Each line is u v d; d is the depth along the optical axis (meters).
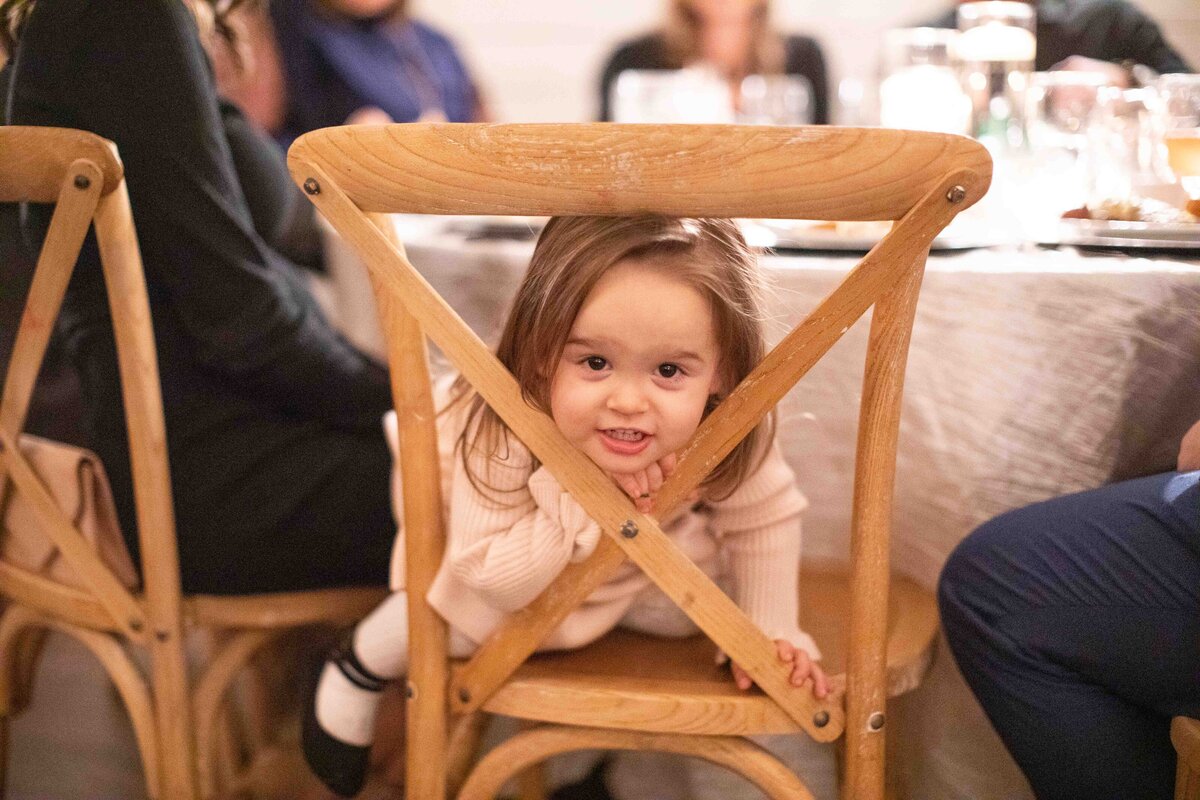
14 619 1.10
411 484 0.82
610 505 0.77
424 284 0.74
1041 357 0.98
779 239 1.06
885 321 0.71
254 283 1.03
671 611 0.93
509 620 0.83
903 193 0.65
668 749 0.85
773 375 0.73
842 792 0.85
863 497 0.77
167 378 1.05
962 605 0.94
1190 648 0.85
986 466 1.01
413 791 0.87
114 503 1.06
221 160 1.02
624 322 0.73
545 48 3.25
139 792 1.44
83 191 0.86
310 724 1.03
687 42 2.73
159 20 0.97
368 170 0.70
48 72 0.97
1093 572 0.88
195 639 1.75
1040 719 0.91
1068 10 2.06
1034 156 1.27
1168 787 0.90
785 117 1.62
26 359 0.93
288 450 1.08
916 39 1.38
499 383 0.75
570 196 0.67
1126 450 0.99
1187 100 1.15
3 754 1.16
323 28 2.63
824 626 0.97
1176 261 0.99
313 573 1.08
